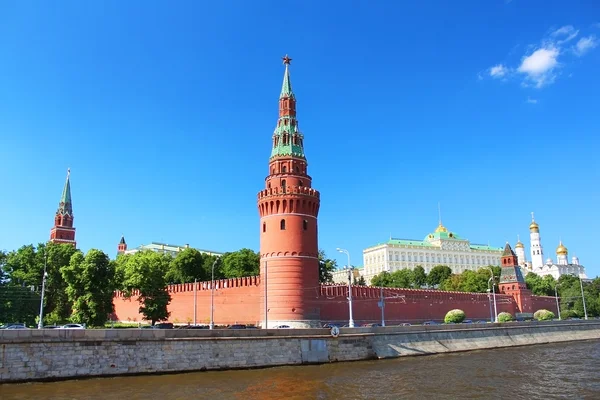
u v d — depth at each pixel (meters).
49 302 92.44
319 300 80.12
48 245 96.69
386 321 94.56
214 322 91.44
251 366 53.09
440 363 59.50
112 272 79.25
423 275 189.00
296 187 80.00
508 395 40.97
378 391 41.84
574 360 63.34
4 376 41.75
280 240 77.62
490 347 78.75
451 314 97.06
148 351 48.19
